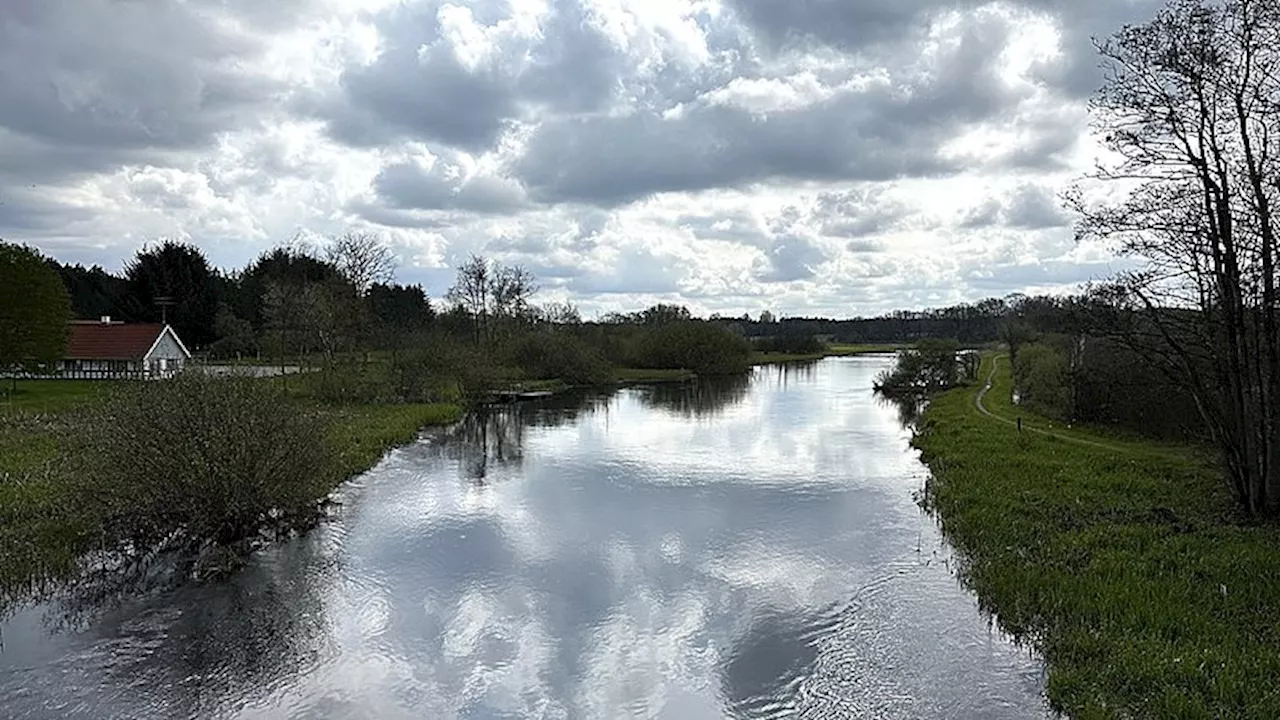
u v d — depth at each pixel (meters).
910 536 18.80
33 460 24.09
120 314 76.25
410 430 35.81
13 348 44.03
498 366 58.75
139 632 13.44
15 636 13.21
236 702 11.19
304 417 19.97
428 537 19.11
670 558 17.44
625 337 84.62
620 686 11.74
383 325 59.44
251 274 82.25
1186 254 17.78
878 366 98.06
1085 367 32.38
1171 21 17.50
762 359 100.88
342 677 11.97
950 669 11.89
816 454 30.91
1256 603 12.68
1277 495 17.33
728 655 12.64
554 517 21.00
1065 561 15.41
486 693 11.54
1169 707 9.77
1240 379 17.69
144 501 16.98
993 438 29.97
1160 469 23.20
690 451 31.83
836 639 13.09
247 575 16.30
